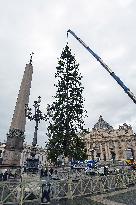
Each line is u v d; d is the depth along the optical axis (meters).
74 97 21.55
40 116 23.39
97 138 78.88
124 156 72.38
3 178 18.58
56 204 10.13
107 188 14.87
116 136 76.44
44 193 10.13
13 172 22.98
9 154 24.64
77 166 29.98
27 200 10.53
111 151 75.75
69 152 19.44
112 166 33.50
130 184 17.56
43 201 9.99
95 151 77.31
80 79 22.98
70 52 24.44
